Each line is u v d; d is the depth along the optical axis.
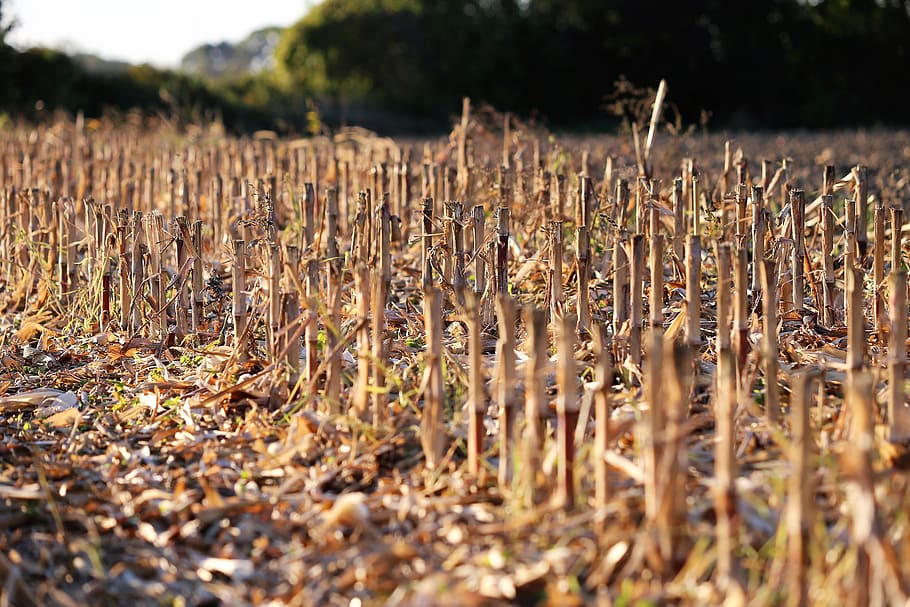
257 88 38.25
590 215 6.27
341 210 8.30
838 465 3.17
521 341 4.94
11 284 6.81
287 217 8.25
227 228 7.04
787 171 7.38
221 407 4.38
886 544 2.51
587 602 2.78
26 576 3.16
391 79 42.75
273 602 2.96
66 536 3.37
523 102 41.22
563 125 35.53
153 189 9.01
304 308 4.30
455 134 8.96
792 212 5.30
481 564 2.98
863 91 41.69
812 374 4.02
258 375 4.34
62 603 3.01
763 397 4.17
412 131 36.69
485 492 3.42
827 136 25.38
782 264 5.30
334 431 3.92
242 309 4.86
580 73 41.69
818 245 6.59
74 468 3.87
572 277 5.88
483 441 3.56
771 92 41.19
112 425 4.34
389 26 42.31
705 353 4.70
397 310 5.48
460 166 8.18
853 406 3.41
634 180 7.84
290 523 3.35
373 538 3.21
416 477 3.59
